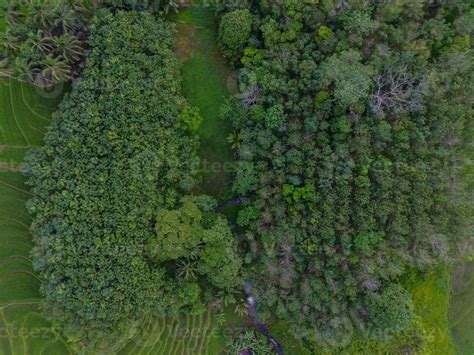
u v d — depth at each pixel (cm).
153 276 3550
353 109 3453
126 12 3619
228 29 3603
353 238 3481
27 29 3359
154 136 3612
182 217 3488
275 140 3612
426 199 3475
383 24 3528
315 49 3631
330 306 3497
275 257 3581
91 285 3381
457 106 3525
